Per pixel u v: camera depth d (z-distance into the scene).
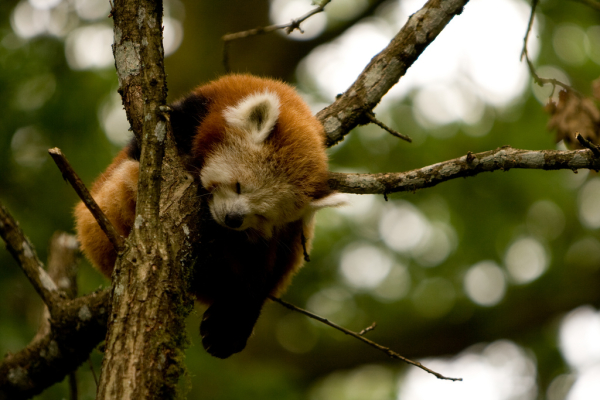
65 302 5.86
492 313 15.73
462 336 15.58
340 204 5.74
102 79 11.29
